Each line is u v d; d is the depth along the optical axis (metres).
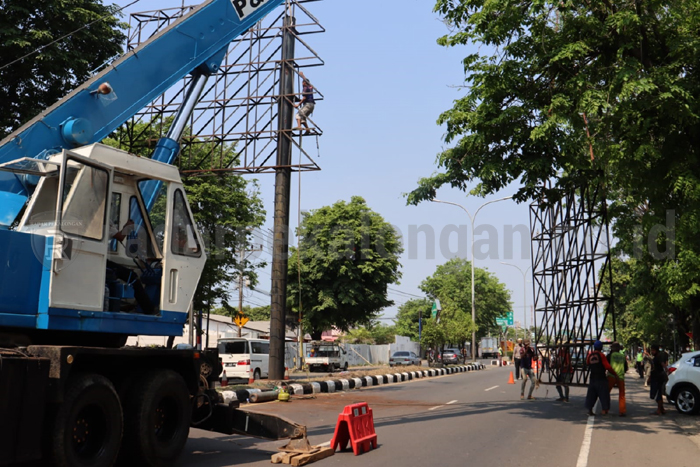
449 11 13.22
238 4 11.04
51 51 17.34
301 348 40.12
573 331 16.23
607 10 12.81
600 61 13.18
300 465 8.03
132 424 7.22
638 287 22.09
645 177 14.06
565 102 12.23
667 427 12.84
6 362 5.70
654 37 13.26
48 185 7.04
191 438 10.52
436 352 48.59
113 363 7.22
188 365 8.33
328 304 37.81
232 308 26.53
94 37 18.20
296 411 14.77
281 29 19.78
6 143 7.67
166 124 19.95
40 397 6.00
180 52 10.12
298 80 19.98
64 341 7.19
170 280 8.15
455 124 13.45
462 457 8.82
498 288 92.88
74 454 6.35
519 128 12.78
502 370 47.09
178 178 8.51
